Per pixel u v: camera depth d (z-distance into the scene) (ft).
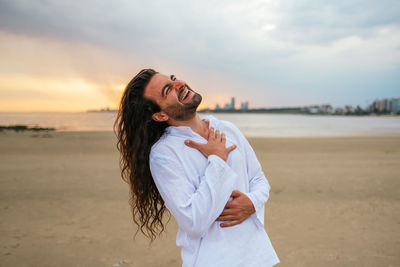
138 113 4.95
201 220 4.06
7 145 45.44
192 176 4.47
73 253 10.44
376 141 53.36
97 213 14.84
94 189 19.43
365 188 19.27
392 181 21.12
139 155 5.10
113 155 35.35
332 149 41.42
